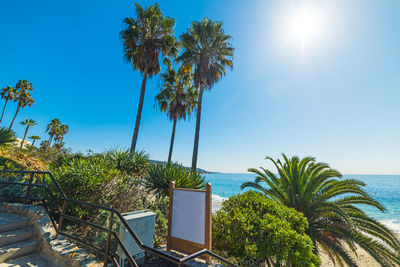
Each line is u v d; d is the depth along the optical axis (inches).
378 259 273.0
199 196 170.7
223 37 638.5
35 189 195.3
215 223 241.6
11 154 237.3
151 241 155.4
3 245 129.8
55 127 2105.1
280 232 218.4
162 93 789.9
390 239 289.4
